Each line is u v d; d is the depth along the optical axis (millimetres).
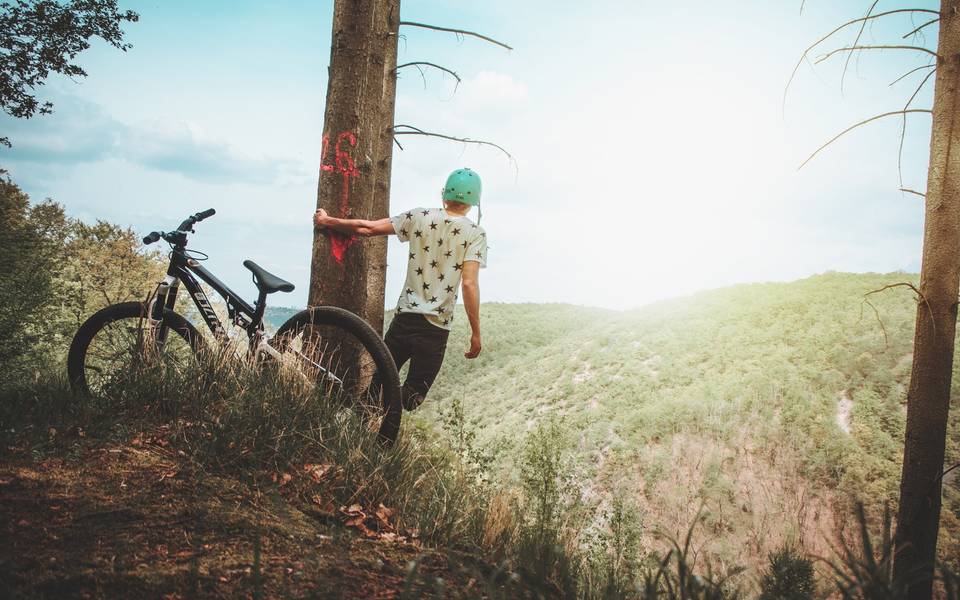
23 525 1776
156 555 1728
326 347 3916
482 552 2436
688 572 1710
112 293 20453
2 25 13375
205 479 2336
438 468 3379
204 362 3189
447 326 3518
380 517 2459
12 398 2988
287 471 2598
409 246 3590
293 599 1600
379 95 4262
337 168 4074
